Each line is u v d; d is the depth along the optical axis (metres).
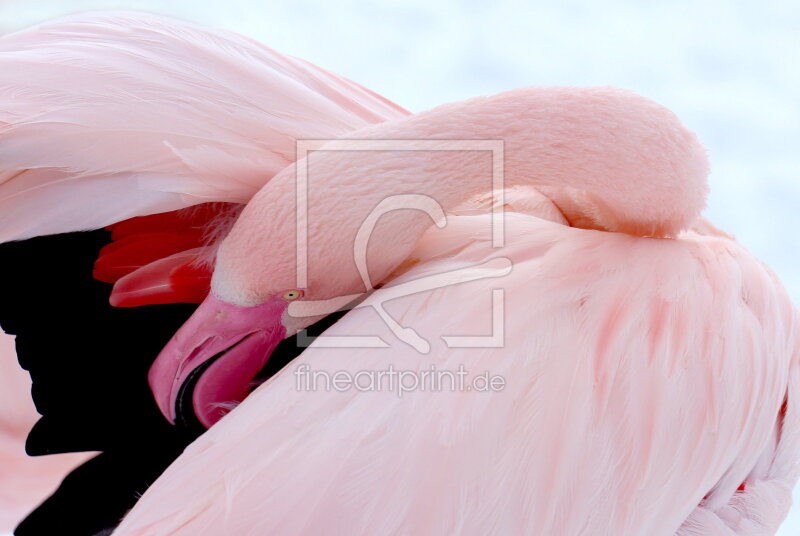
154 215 3.15
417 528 3.05
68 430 3.14
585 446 3.08
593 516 3.08
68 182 3.10
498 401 3.07
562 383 3.08
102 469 3.13
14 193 3.10
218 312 3.12
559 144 3.15
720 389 3.12
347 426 3.06
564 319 3.10
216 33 3.21
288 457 3.06
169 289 3.15
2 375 3.14
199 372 3.13
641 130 3.15
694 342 3.11
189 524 3.05
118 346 3.15
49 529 3.12
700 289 3.13
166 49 3.16
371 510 3.05
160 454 3.14
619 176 3.15
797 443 3.24
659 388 3.10
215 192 3.12
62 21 3.19
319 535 3.04
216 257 3.13
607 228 3.21
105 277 3.15
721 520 3.20
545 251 3.13
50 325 3.14
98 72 3.12
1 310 3.14
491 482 3.06
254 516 3.05
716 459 3.12
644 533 3.10
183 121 3.12
